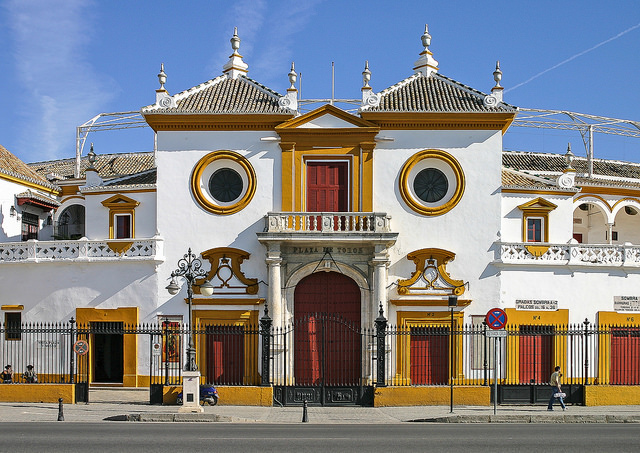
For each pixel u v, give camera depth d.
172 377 34.25
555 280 35.06
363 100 35.53
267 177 35.50
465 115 35.31
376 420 25.16
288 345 34.44
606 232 47.91
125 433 19.67
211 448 16.84
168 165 35.72
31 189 44.28
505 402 29.17
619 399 29.31
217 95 37.38
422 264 34.81
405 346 34.31
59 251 35.75
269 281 34.03
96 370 35.66
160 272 35.00
